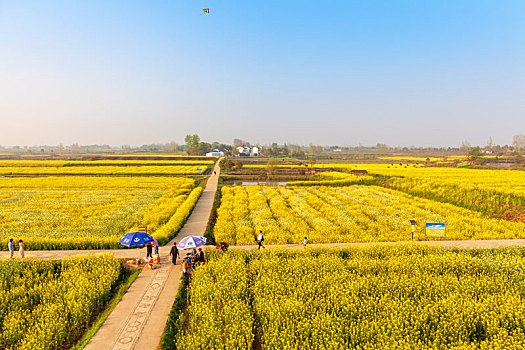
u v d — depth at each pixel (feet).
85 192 170.19
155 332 41.73
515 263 63.41
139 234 62.95
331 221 111.55
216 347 37.70
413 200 150.71
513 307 45.06
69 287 53.21
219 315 44.55
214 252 69.82
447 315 43.24
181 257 70.18
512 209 128.06
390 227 100.01
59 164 342.23
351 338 38.81
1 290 51.57
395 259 66.03
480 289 52.13
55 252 72.43
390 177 231.91
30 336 39.45
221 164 350.43
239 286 52.42
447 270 61.05
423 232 92.38
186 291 53.93
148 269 63.41
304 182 214.28
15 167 298.15
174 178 233.76
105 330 42.01
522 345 37.45
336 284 53.11
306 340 37.93
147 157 462.60
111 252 72.69
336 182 215.31
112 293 54.85
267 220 105.70
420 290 51.88
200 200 152.05
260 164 403.34
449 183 181.57
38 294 51.90
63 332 40.75
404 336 39.70
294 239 83.15
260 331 43.47
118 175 268.00
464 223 103.76
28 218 110.52
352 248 73.31
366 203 143.64
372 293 51.06
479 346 38.60
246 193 172.45
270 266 61.46
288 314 43.70
